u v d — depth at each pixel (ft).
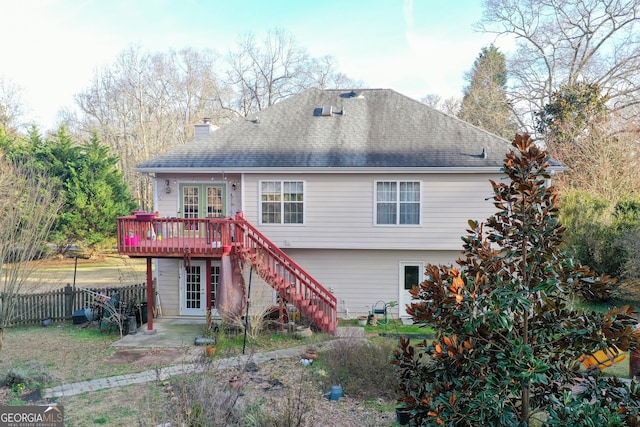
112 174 106.42
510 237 15.34
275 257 45.47
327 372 32.68
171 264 53.21
